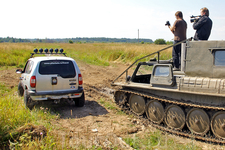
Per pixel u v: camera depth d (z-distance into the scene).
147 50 20.58
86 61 18.62
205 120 4.91
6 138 4.08
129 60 18.75
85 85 10.16
